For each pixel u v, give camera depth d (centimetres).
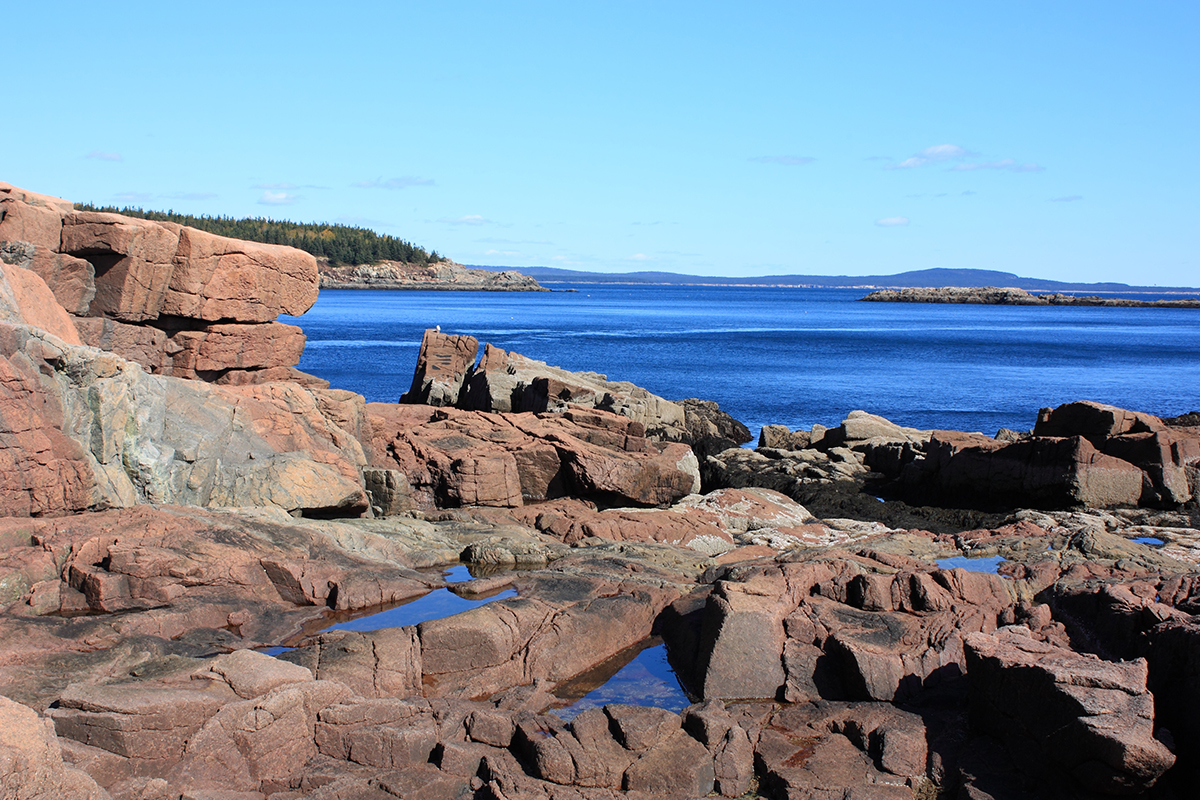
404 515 2577
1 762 833
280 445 2434
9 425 1714
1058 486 3075
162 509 1966
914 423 5866
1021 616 1673
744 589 1673
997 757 1277
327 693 1250
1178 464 3100
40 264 2302
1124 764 1113
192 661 1367
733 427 5097
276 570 1814
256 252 2656
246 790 1123
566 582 1938
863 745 1330
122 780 1052
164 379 2258
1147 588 1708
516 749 1274
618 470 2825
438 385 5066
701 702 1389
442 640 1539
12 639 1410
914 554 2403
